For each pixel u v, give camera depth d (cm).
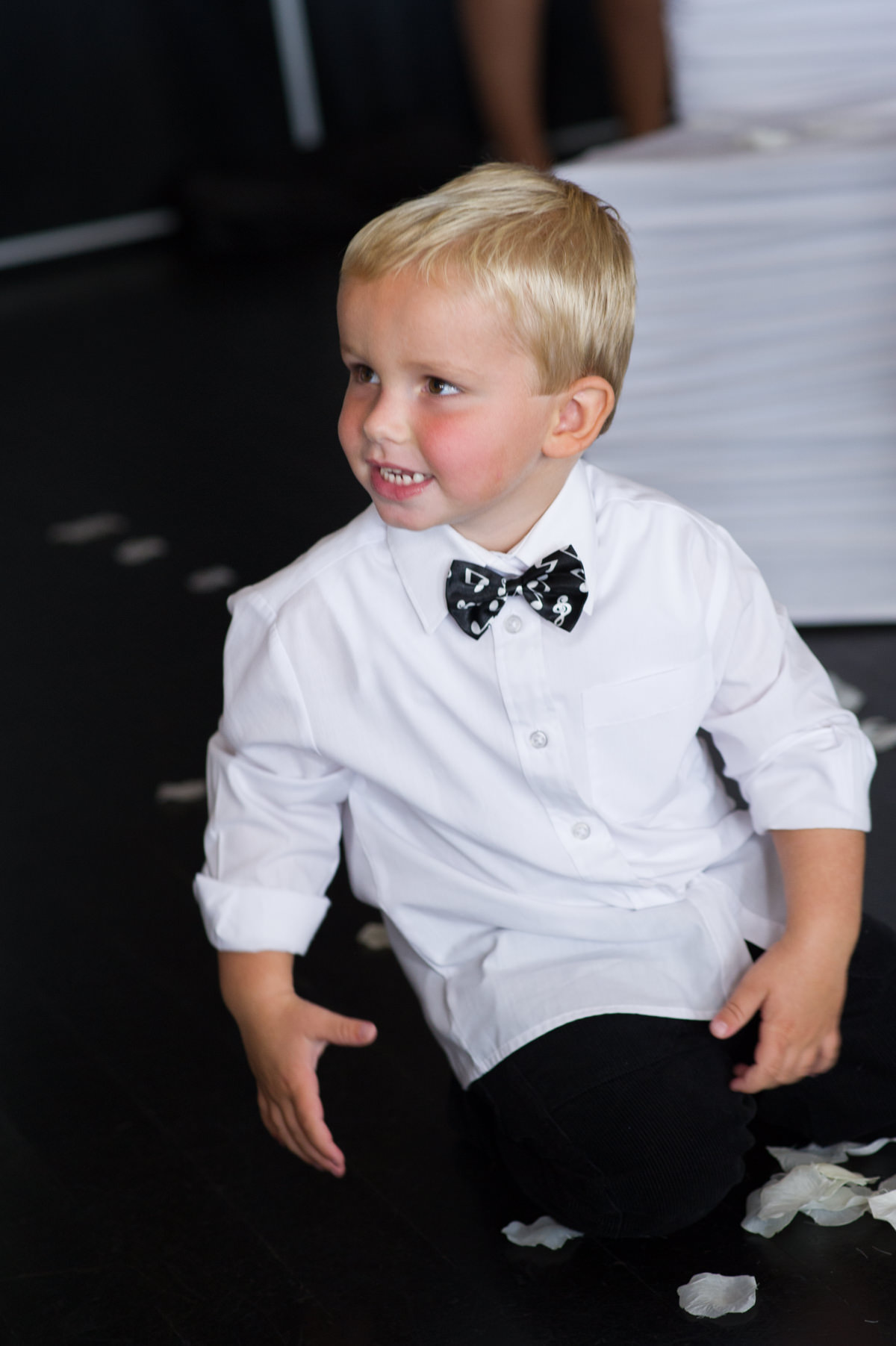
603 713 122
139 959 179
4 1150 149
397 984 168
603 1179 119
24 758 232
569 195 114
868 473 225
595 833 123
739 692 129
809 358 220
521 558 120
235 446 370
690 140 234
